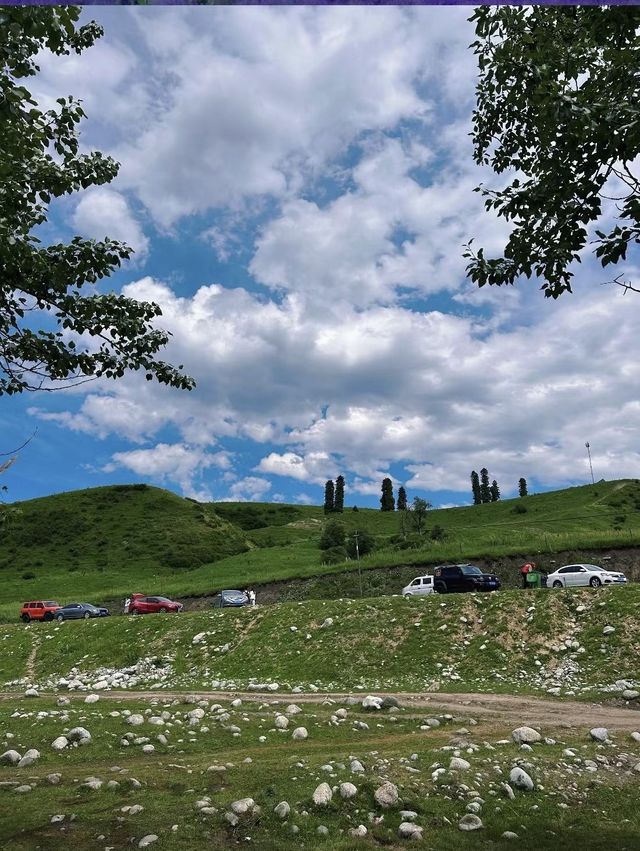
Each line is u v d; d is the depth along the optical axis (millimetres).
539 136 7410
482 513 134750
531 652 23938
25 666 31375
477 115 8242
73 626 35469
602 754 9578
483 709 15352
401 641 26359
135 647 31328
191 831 6281
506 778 8031
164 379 9250
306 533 139750
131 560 96438
